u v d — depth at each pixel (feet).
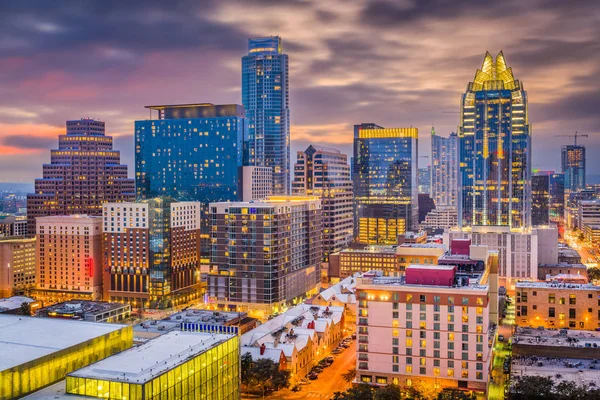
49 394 529.86
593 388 650.84
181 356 571.69
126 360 561.02
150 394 509.35
